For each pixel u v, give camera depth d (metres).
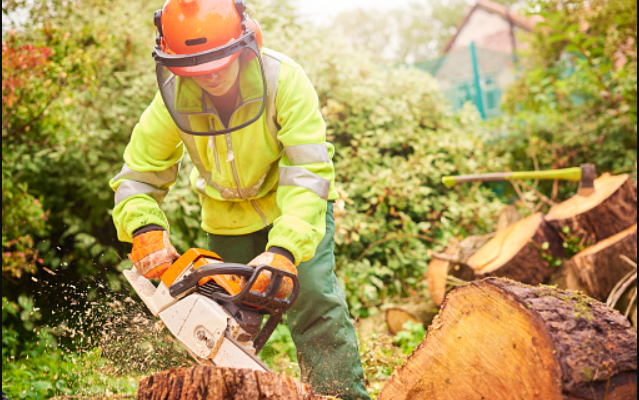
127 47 4.88
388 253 5.07
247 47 1.70
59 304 3.26
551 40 6.61
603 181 4.50
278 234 1.68
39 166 4.32
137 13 5.16
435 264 4.42
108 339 2.17
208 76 1.71
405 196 5.18
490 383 1.58
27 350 3.40
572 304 1.58
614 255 3.75
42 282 3.59
